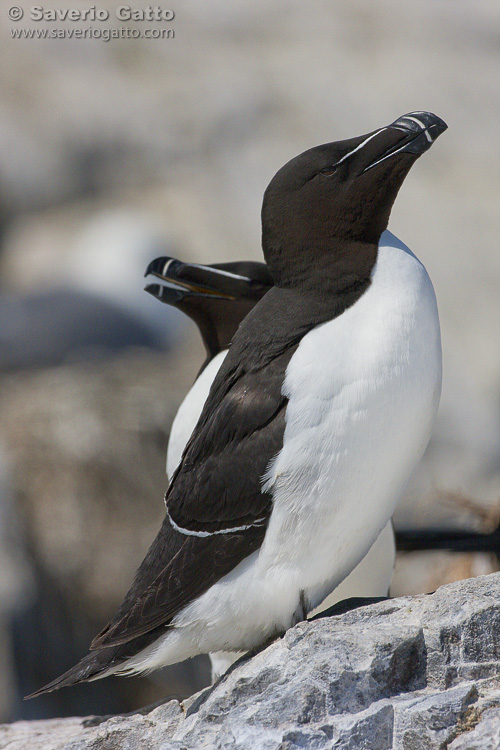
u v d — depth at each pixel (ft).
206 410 14.89
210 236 69.97
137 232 65.57
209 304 20.44
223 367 14.76
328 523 13.57
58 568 40.16
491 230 69.05
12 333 49.62
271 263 14.83
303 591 14.10
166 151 77.77
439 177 74.54
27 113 77.36
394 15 90.48
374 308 13.61
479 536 19.20
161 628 14.65
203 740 13.80
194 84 81.20
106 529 40.32
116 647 14.73
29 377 44.65
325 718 13.05
